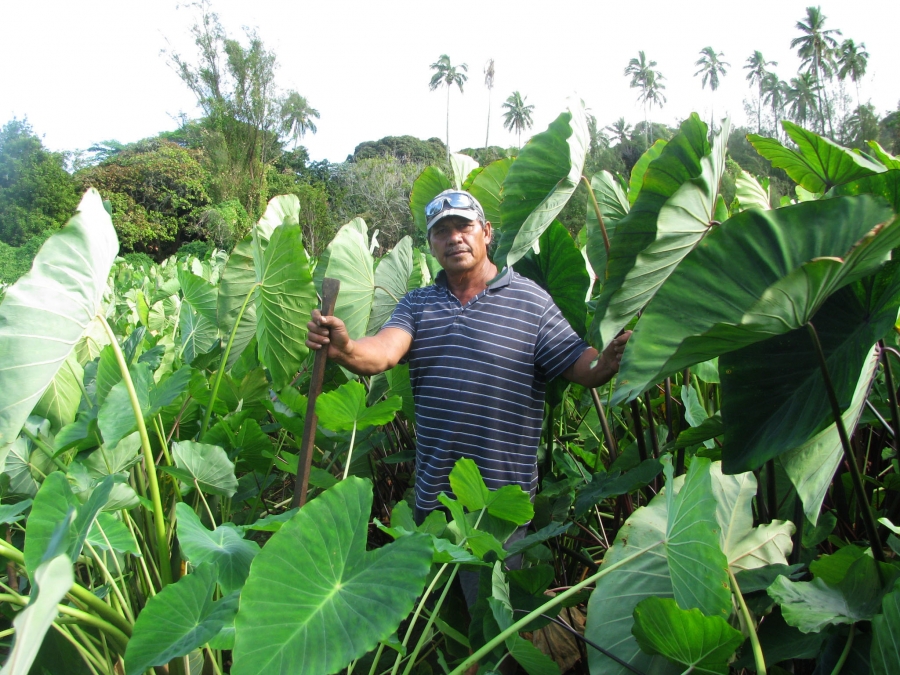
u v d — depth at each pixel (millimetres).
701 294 1080
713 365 2357
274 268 2119
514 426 2158
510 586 1618
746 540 1528
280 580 1070
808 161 1848
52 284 1381
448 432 2166
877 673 1070
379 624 1022
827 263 939
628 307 1341
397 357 2178
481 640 1603
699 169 1475
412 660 1416
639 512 1492
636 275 1273
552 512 2141
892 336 1933
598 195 2619
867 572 1262
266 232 2848
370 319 2867
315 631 1037
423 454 2252
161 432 2072
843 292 1264
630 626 1359
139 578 1736
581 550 2312
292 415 2604
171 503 2125
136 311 4320
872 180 1317
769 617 1402
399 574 1080
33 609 782
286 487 2977
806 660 1484
